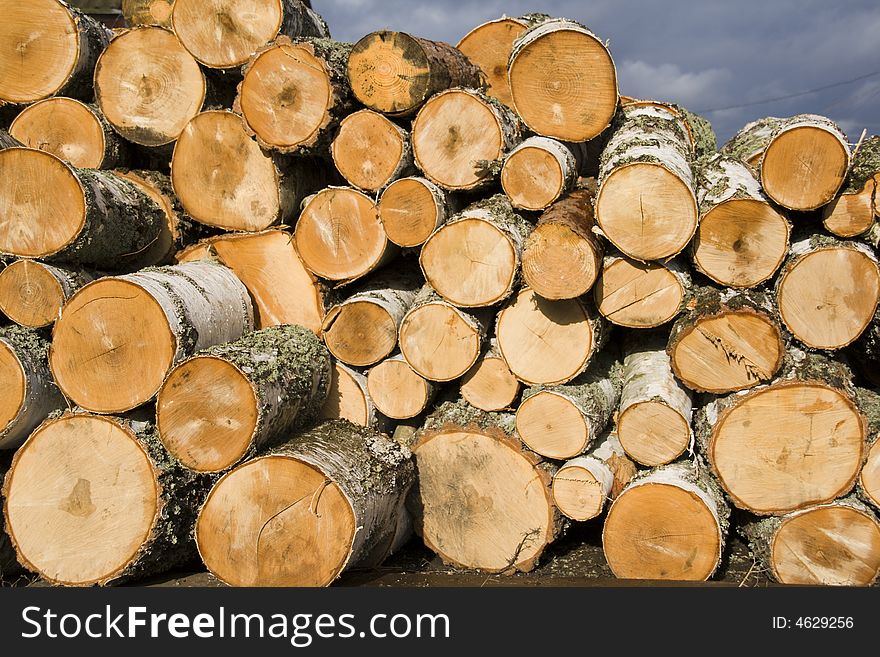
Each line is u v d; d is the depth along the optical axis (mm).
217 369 3240
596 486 3570
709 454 3484
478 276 3746
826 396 3338
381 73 3969
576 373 3688
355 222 4074
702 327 3441
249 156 4277
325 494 3146
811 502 3410
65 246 3717
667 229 3449
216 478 3492
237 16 4316
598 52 3758
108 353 3414
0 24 4492
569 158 3877
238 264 4383
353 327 4023
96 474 3344
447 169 3984
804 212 3705
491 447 3781
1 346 3555
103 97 4496
